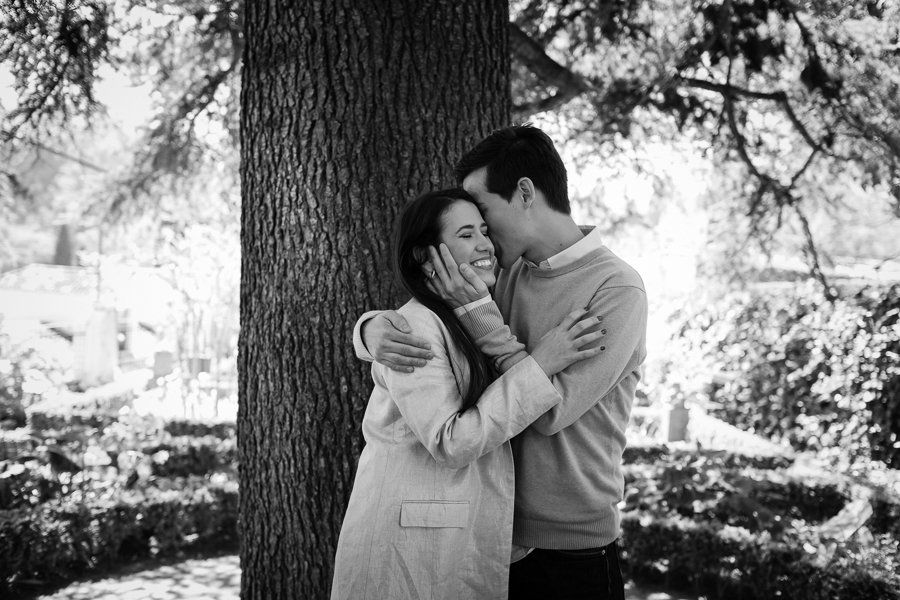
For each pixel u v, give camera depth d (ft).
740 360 29.81
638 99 16.62
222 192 18.72
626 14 15.14
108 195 18.52
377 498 5.32
